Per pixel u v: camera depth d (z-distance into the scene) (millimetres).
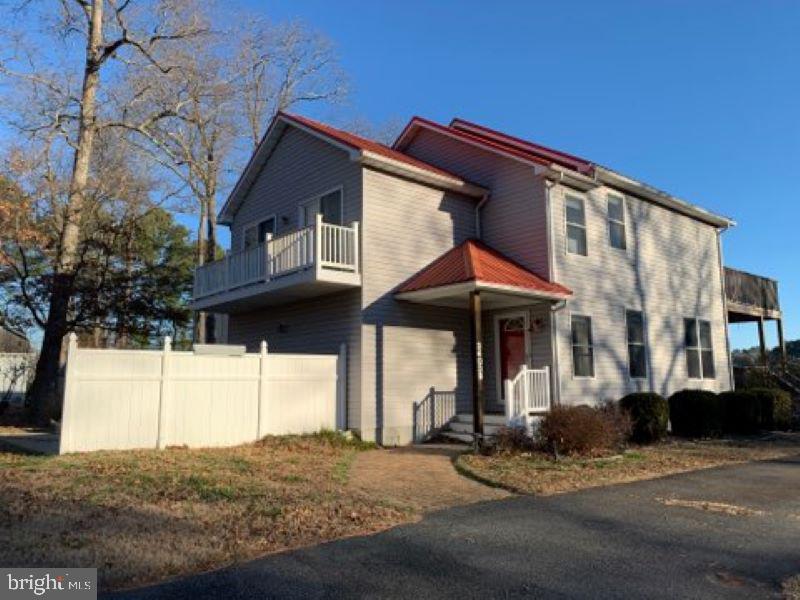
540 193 15930
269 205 18469
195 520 6680
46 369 17312
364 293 14344
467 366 16250
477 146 17359
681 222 20953
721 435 16703
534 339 15594
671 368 19156
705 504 8109
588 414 12594
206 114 27234
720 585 4953
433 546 6051
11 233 18953
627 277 18047
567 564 5496
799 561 5609
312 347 15711
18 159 20688
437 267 15258
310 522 6801
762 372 22156
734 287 23406
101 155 27078
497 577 5137
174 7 19922
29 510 6801
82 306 20812
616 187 18125
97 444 10930
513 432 12727
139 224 28203
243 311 18578
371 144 16594
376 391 14258
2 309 21062
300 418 13562
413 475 10195
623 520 7195
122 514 6770
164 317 23844
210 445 12164
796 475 10586
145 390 11500
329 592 4773
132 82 23969
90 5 19391
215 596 4676
